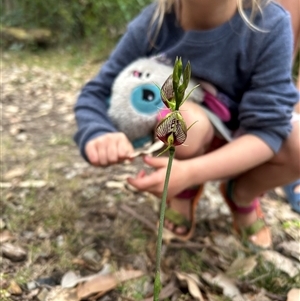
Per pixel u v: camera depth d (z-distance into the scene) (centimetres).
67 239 47
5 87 119
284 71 43
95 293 40
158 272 22
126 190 60
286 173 45
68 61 162
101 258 45
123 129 48
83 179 63
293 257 46
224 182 51
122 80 48
